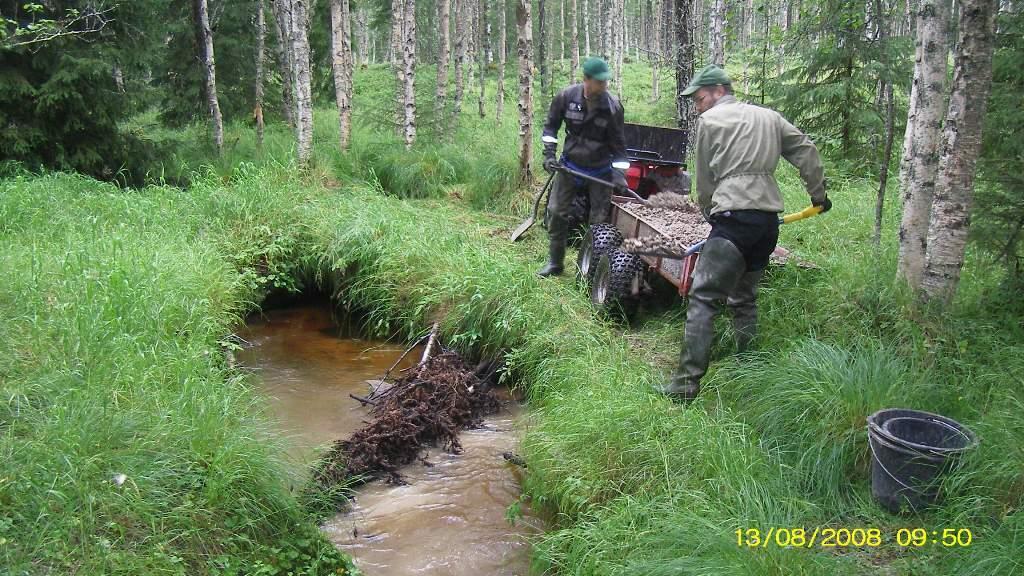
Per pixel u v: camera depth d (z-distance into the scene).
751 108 4.24
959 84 4.22
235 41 14.18
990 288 4.91
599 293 6.02
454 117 14.70
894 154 9.84
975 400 3.90
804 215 4.36
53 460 3.23
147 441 3.53
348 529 3.99
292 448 4.66
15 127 8.92
